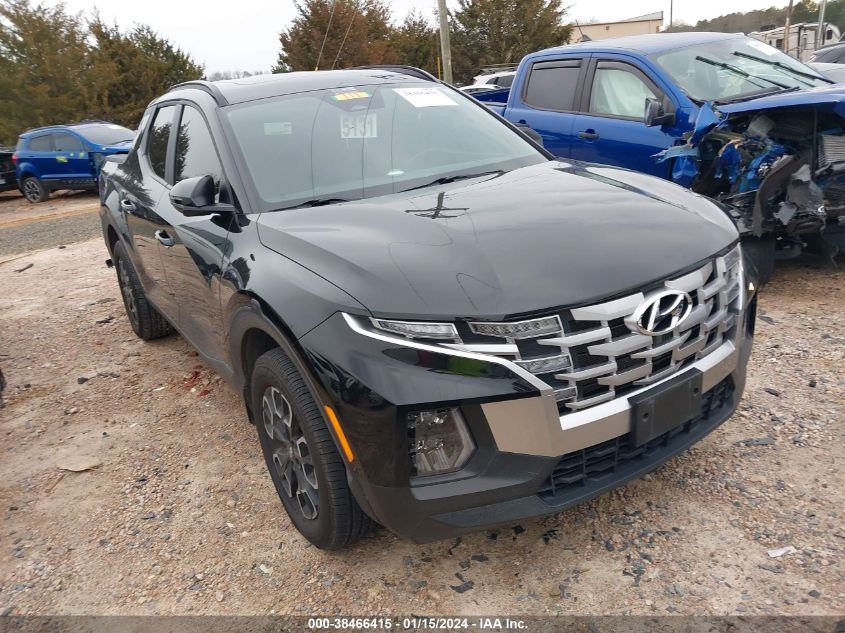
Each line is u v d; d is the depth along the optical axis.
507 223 2.63
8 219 14.34
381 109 3.72
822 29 26.77
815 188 4.61
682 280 2.46
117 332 5.75
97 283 7.38
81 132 15.86
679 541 2.68
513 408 2.22
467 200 2.94
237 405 4.21
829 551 2.54
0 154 17.22
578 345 2.27
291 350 2.46
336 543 2.69
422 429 2.26
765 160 4.89
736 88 5.79
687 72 5.90
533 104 7.07
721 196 5.15
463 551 2.76
